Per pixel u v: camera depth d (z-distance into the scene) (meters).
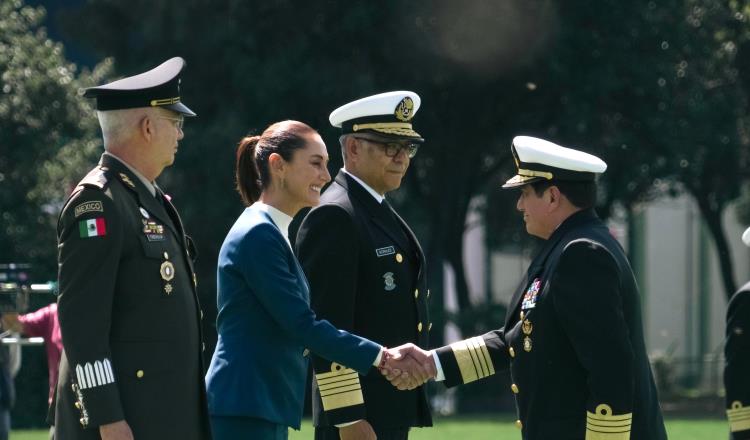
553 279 11.98
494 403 52.78
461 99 52.12
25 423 48.56
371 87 47.84
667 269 77.94
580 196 12.45
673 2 50.31
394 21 48.22
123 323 11.41
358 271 13.97
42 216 51.06
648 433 12.00
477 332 55.59
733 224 78.88
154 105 11.80
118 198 11.39
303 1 48.44
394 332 14.09
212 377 12.81
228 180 47.81
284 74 47.31
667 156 52.25
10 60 50.22
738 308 14.84
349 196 14.20
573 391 11.98
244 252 12.76
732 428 14.87
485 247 74.31
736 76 54.50
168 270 11.66
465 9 47.97
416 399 14.42
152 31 50.69
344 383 13.30
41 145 50.31
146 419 11.41
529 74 50.00
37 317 20.06
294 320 12.58
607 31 49.19
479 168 58.16
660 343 77.62
